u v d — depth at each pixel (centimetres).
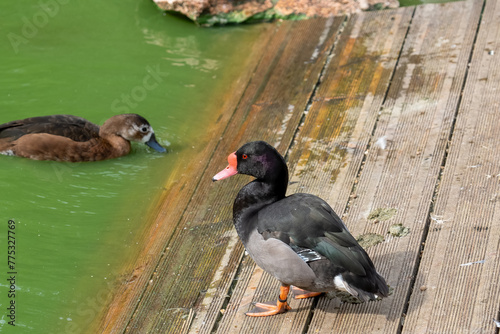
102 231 677
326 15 1030
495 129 685
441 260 529
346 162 684
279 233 472
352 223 591
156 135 831
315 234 462
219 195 684
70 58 991
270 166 503
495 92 749
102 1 1151
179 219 663
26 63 977
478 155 650
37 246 657
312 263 459
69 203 727
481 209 576
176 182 744
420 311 484
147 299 563
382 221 586
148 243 645
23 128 813
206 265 584
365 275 446
